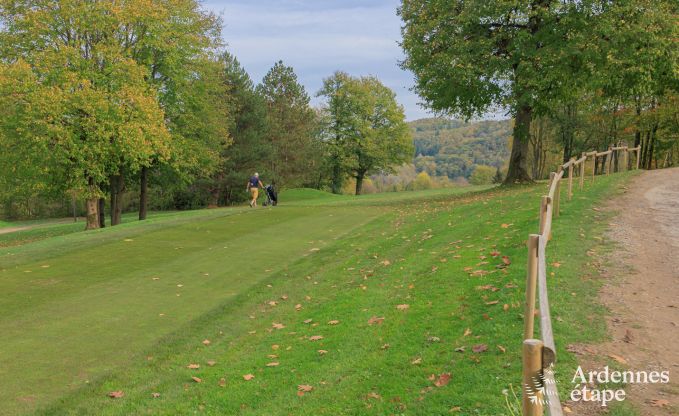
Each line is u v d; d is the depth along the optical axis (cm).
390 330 796
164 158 3102
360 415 556
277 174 5916
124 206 6362
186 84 3328
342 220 2119
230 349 855
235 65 5134
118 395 681
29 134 2488
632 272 866
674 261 923
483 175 10800
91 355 816
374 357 708
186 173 3622
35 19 2578
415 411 531
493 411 490
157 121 2781
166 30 3100
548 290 790
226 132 4062
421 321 802
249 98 5041
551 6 2241
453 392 548
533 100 2336
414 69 2645
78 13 2612
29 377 736
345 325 877
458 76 2359
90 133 2617
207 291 1173
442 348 678
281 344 852
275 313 1032
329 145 6450
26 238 3400
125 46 2967
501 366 581
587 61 2223
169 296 1135
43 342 867
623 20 2233
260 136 5225
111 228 2109
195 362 800
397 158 6694
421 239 1491
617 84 2475
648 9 2194
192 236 1825
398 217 2064
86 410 644
